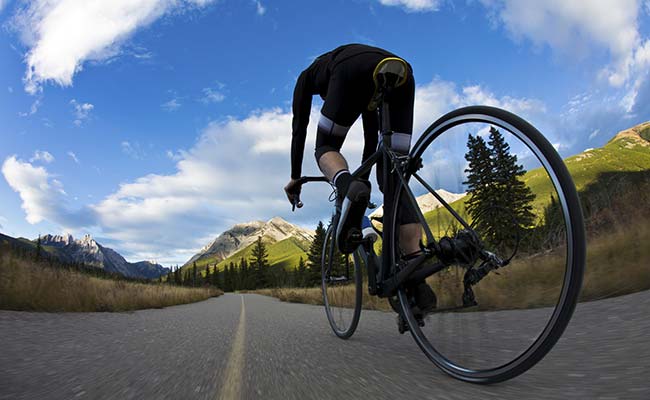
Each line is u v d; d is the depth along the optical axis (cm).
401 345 230
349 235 221
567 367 140
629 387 113
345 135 229
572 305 117
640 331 180
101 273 1048
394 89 208
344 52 214
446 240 160
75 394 133
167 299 1032
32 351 225
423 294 173
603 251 333
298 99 257
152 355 210
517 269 133
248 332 314
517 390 123
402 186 202
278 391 134
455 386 136
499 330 136
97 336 294
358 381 145
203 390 137
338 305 291
